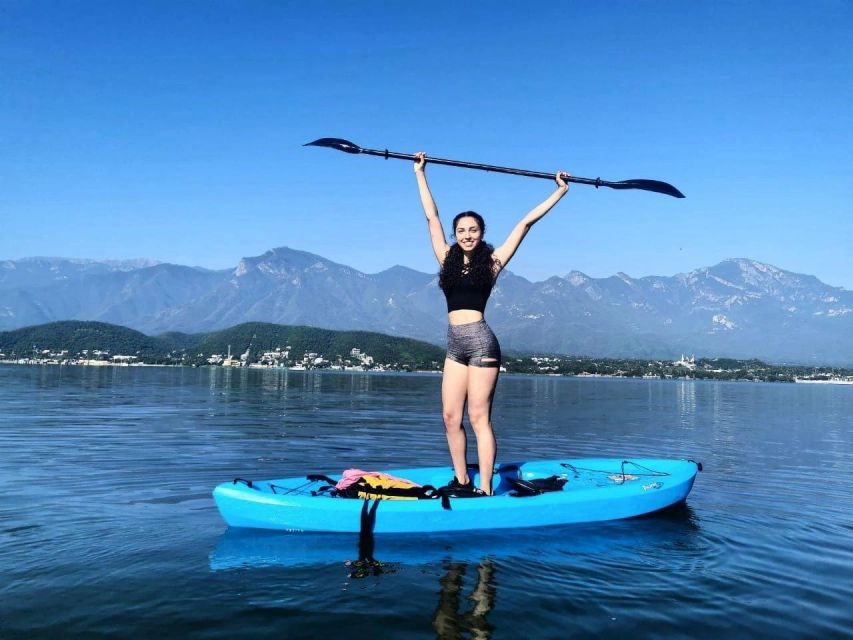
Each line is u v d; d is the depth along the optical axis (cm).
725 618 342
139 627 312
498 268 541
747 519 569
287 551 439
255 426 1405
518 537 487
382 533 483
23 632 304
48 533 472
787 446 1210
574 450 1112
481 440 539
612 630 323
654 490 571
